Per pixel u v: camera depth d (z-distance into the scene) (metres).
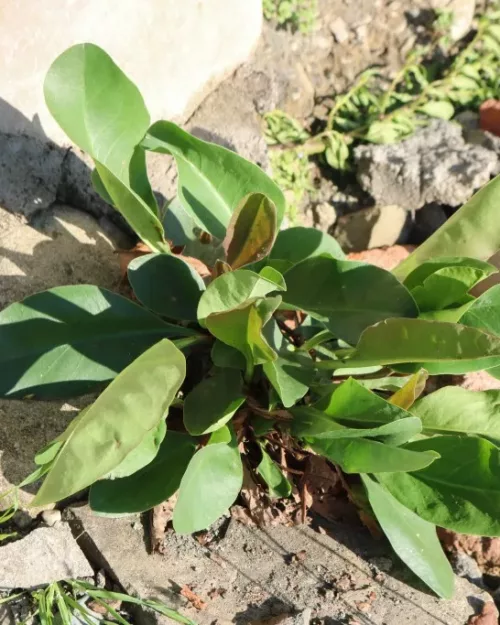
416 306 0.49
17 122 0.56
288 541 0.53
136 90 0.53
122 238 0.62
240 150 0.71
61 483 0.36
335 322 0.49
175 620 0.45
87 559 0.48
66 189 0.60
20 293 0.53
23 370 0.47
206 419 0.48
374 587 0.52
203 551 0.50
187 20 0.66
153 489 0.47
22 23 0.54
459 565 0.56
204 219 0.54
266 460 0.51
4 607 0.43
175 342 0.52
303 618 0.48
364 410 0.47
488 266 0.48
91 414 0.36
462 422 0.51
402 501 0.49
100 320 0.50
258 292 0.45
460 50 0.88
